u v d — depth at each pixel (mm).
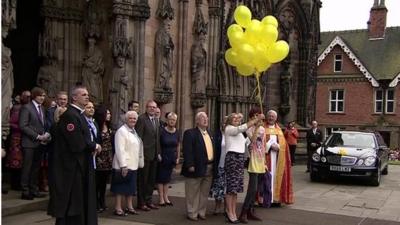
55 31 13141
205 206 9156
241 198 11742
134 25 12953
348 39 45406
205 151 8938
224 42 18062
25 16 13625
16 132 9664
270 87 23125
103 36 13227
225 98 19781
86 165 6785
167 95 14180
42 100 9273
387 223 9398
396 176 18531
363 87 42000
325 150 15305
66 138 6590
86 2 13234
